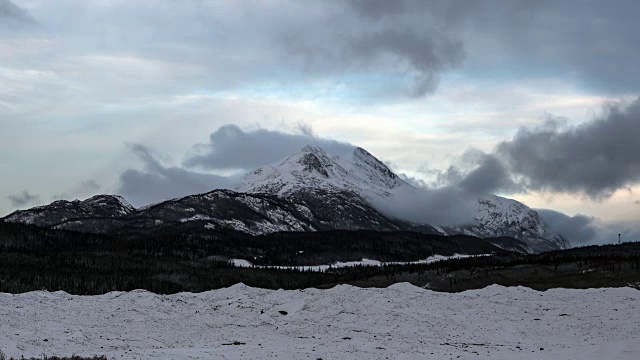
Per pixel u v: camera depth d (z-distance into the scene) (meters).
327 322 87.44
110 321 82.69
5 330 73.12
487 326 85.00
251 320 88.38
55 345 69.44
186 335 80.69
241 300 95.50
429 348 73.38
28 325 76.38
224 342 77.94
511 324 85.88
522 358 67.75
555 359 67.31
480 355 69.12
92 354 65.19
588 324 84.38
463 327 84.75
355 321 87.56
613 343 72.88
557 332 82.25
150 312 87.44
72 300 89.56
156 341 76.75
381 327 85.00
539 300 95.69
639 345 70.00
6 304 84.38
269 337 81.00
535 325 85.31
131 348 71.75
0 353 63.06
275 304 95.38
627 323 83.69
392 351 71.19
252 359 65.50
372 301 94.25
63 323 79.62
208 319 88.00
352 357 67.69
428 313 90.12
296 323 87.56
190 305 93.31
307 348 72.75
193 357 65.38
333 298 95.38
